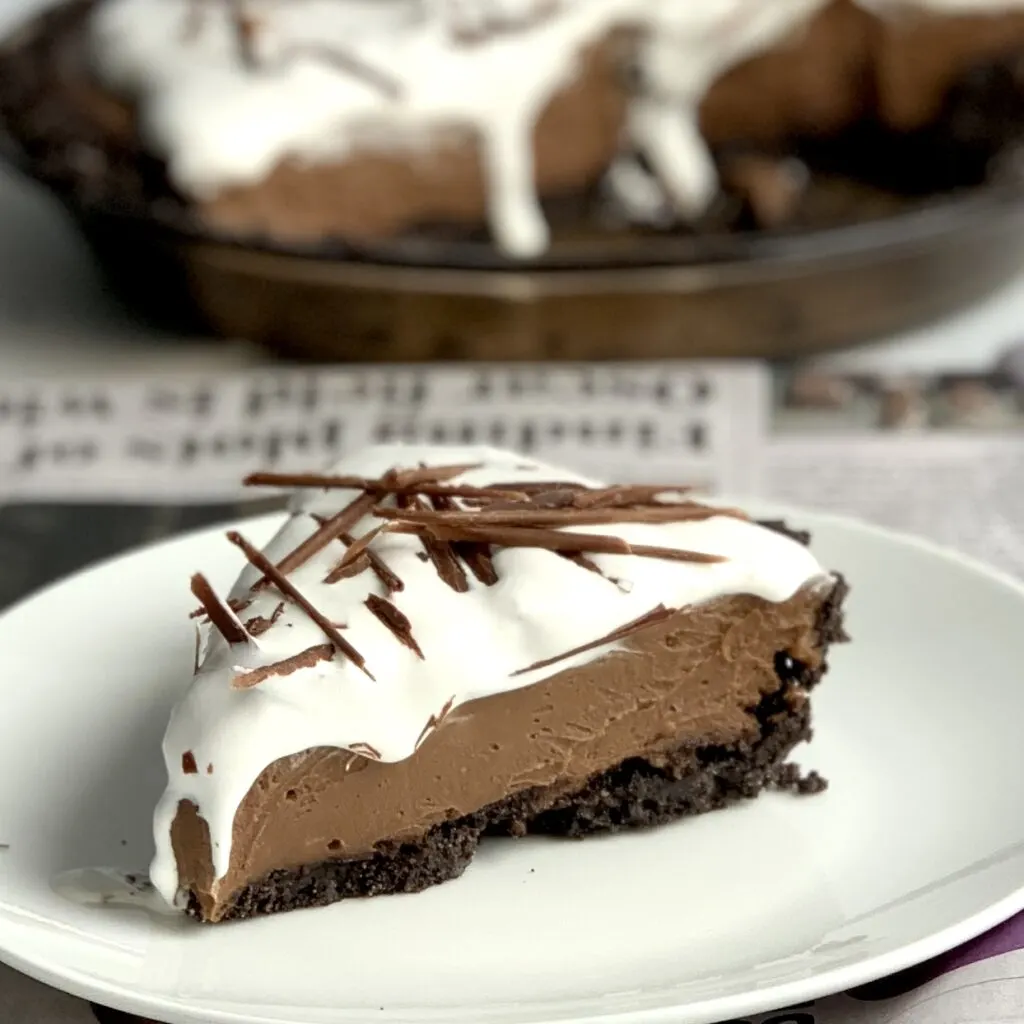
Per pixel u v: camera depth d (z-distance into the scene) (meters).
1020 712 0.51
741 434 0.66
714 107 0.84
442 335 0.72
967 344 0.76
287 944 0.47
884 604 0.54
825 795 0.50
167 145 0.73
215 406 0.68
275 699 0.48
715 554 0.50
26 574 0.60
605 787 0.50
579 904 0.48
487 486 0.52
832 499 0.62
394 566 0.49
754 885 0.48
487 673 0.49
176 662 0.54
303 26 0.77
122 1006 0.45
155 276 0.74
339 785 0.48
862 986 0.46
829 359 0.75
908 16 0.80
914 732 0.51
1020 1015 0.46
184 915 0.48
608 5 0.79
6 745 0.51
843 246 0.71
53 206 0.87
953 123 0.81
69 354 0.76
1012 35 0.80
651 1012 0.45
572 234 0.79
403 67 0.76
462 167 0.79
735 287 0.71
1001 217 0.73
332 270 0.71
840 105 0.84
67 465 0.65
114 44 0.77
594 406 0.67
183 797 0.48
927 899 0.47
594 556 0.50
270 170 0.75
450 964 0.47
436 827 0.49
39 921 0.47
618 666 0.50
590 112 0.81
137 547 0.61
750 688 0.51
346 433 0.67
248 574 0.51
